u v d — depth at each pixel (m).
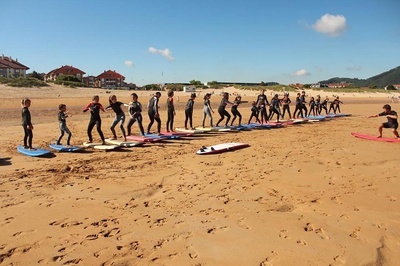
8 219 5.23
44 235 4.71
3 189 6.68
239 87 85.19
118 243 4.52
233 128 16.09
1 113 21.50
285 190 6.95
